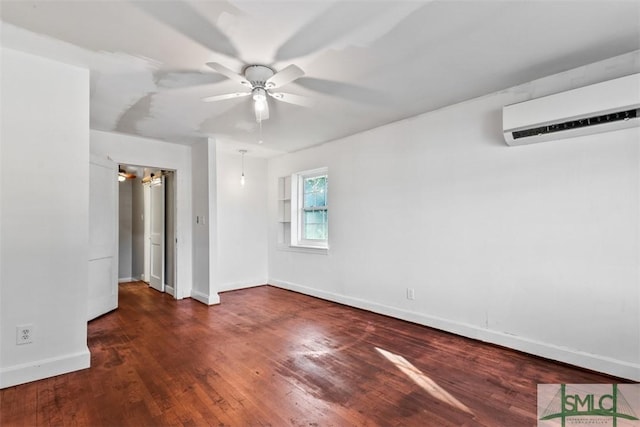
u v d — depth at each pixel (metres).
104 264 3.99
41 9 1.78
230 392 2.16
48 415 1.90
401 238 3.75
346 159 4.44
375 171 4.05
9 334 2.21
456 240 3.25
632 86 2.11
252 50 2.21
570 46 2.21
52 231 2.38
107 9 1.78
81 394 2.13
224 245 5.38
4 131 2.21
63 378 2.34
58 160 2.40
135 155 4.37
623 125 2.23
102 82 2.70
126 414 1.92
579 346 2.50
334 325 3.57
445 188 3.34
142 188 6.21
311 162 5.04
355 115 3.57
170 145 4.71
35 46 2.19
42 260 2.34
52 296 2.37
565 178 2.57
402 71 2.54
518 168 2.82
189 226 4.89
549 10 1.82
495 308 2.96
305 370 2.48
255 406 2.00
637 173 2.27
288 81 2.38
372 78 2.66
